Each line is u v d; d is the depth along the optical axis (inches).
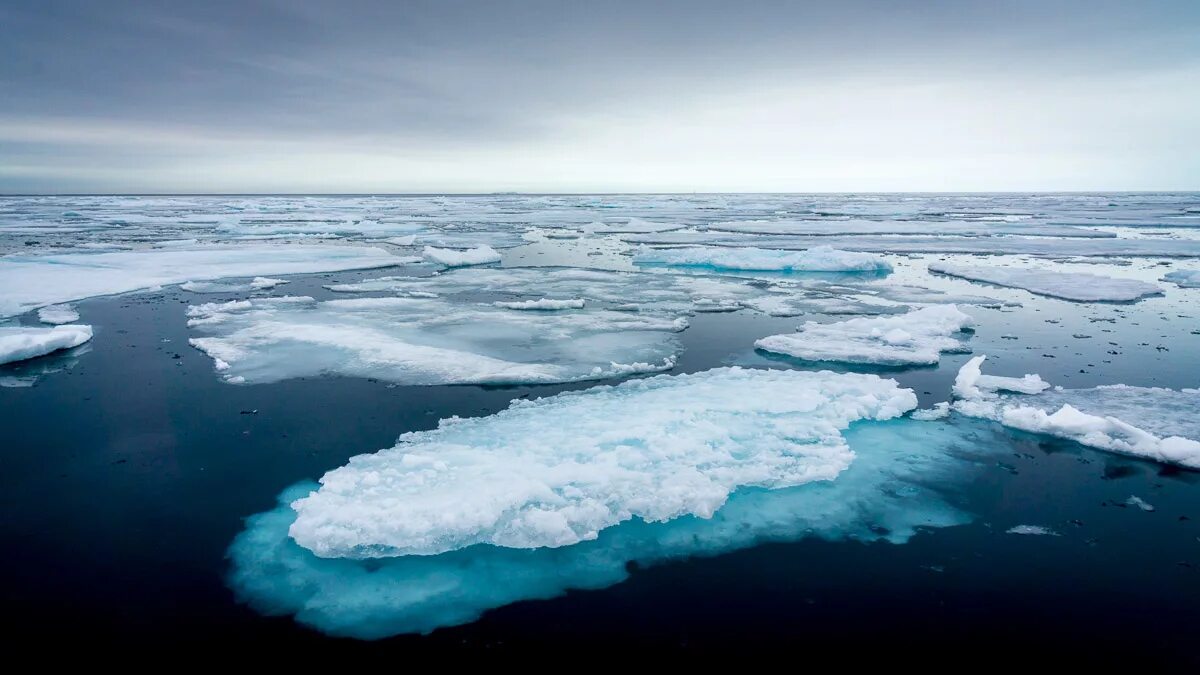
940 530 245.3
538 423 318.7
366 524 232.8
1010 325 554.9
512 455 282.4
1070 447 311.3
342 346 469.7
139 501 267.0
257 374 415.8
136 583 216.5
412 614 203.0
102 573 221.6
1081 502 264.2
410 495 248.5
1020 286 735.1
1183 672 178.5
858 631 194.9
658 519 246.4
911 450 307.7
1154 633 193.2
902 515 255.0
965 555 230.4
